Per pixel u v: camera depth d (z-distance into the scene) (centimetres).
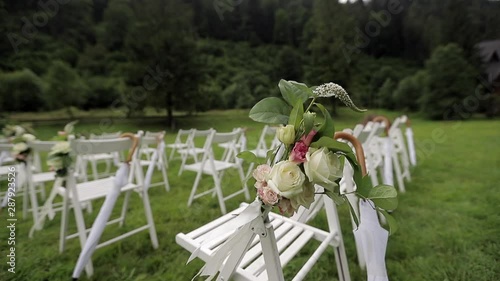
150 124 1639
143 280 151
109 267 161
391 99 2045
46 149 203
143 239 192
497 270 151
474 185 298
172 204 265
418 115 1827
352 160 68
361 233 87
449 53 1705
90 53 1820
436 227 201
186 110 1688
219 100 2073
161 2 1638
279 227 125
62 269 158
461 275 148
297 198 62
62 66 1488
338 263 125
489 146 572
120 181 156
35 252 175
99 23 1956
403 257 166
